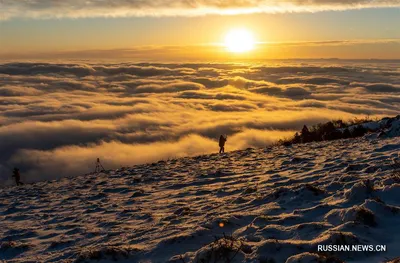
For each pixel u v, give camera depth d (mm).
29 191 14711
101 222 7613
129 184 12492
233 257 4047
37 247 6496
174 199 9023
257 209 6211
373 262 3682
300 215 5312
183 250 4754
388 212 4801
